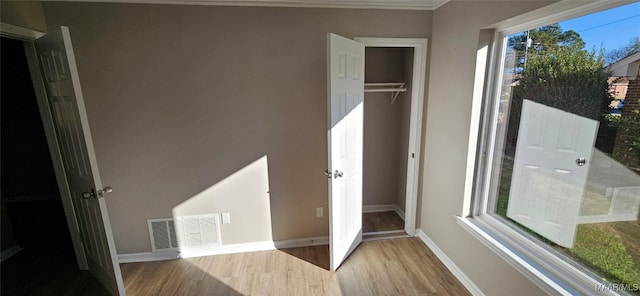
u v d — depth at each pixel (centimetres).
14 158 398
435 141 255
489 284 194
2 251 261
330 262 238
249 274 239
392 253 266
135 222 256
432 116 257
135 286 227
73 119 183
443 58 236
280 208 269
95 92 229
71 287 227
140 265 254
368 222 326
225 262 256
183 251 265
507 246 183
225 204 261
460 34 211
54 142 217
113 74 227
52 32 173
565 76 151
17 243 273
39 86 207
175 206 257
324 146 261
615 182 131
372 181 349
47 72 196
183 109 239
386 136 338
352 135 245
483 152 210
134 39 223
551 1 140
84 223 220
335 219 232
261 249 274
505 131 195
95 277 237
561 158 156
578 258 150
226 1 224
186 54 230
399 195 347
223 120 245
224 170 254
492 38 193
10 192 406
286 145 256
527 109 177
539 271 158
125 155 242
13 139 393
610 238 135
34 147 400
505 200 198
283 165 260
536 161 172
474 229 204
